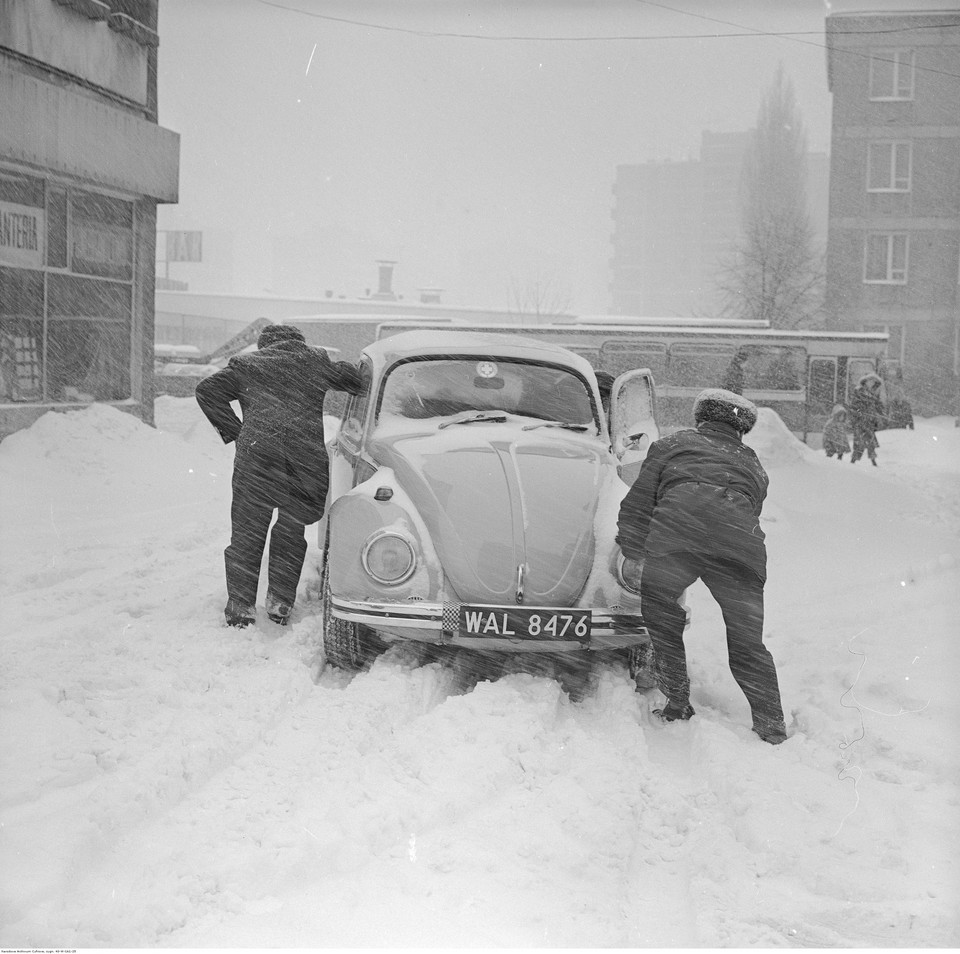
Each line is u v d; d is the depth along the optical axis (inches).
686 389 978.1
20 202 523.2
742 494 181.3
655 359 978.7
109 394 596.7
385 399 235.9
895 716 185.2
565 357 251.6
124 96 585.9
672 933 113.5
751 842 135.9
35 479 430.3
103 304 590.2
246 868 119.8
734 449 187.3
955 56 1549.0
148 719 165.3
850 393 964.6
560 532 195.3
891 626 250.1
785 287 1656.0
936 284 1578.5
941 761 162.9
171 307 1999.3
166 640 208.7
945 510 491.2
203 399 229.9
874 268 1596.9
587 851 130.7
